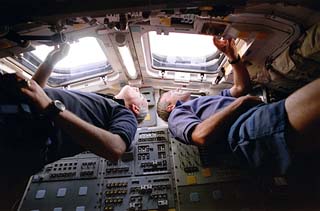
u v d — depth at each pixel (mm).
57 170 2295
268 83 2229
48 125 1333
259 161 1199
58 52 1742
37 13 1086
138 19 1645
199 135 1543
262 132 1161
